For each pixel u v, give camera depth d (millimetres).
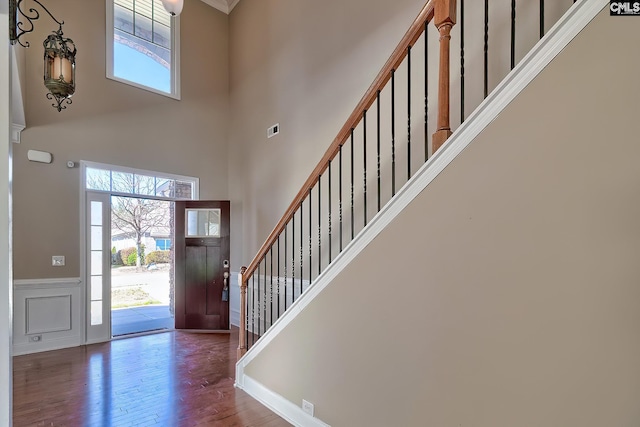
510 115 1249
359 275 1854
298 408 2250
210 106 5312
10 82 1072
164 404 2557
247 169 5023
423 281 1533
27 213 3768
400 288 1635
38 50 3867
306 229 3912
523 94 1215
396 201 1666
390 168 3008
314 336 2152
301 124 4059
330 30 3676
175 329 4852
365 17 3279
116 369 3264
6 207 1040
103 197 4312
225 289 4867
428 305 1511
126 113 4508
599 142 1033
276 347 2482
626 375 974
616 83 1002
